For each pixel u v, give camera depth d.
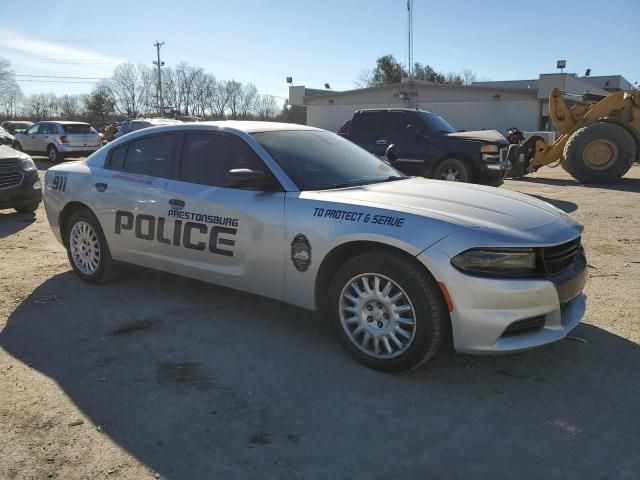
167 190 4.64
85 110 79.88
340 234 3.60
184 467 2.68
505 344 3.25
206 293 5.19
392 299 3.48
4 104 79.38
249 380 3.53
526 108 35.59
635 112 13.96
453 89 37.22
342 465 2.69
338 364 3.74
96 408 3.21
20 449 2.81
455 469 2.65
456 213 3.47
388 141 12.00
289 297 3.99
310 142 4.67
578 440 2.88
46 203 5.76
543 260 3.31
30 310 4.79
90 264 5.43
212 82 80.81
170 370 3.67
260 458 2.75
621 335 4.15
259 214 4.02
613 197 11.61
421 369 3.65
